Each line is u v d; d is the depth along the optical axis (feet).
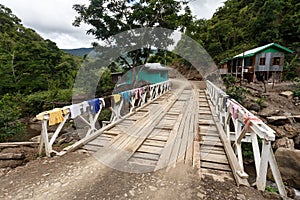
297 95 24.49
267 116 19.60
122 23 29.68
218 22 65.98
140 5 29.58
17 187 6.21
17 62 37.52
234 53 52.75
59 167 7.49
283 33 50.03
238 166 6.97
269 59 35.96
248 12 66.90
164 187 6.07
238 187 6.03
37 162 7.99
